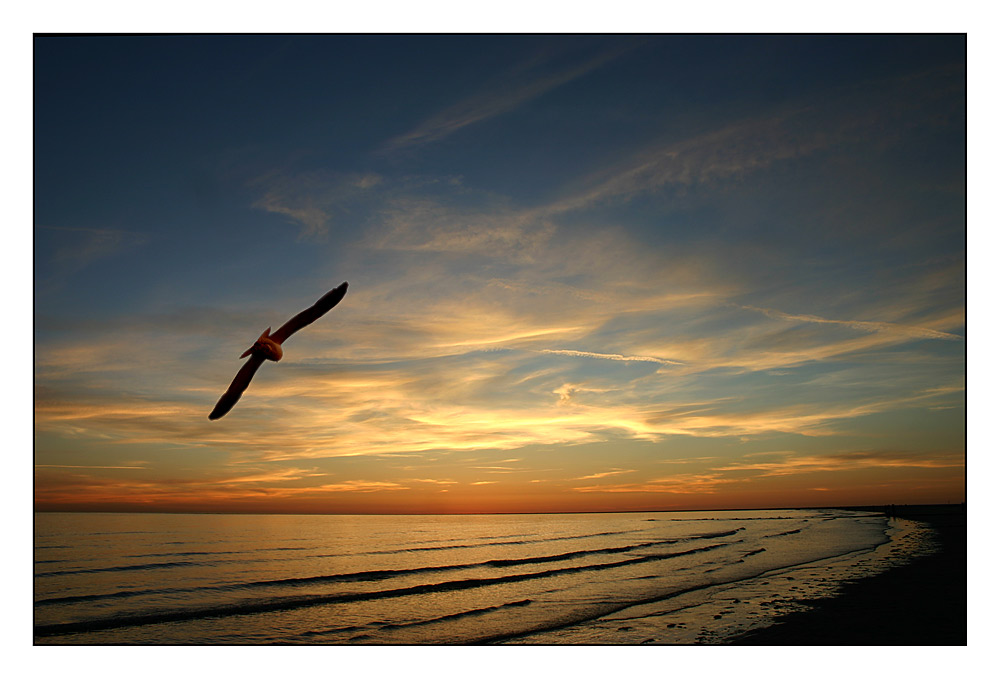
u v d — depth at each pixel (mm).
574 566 30281
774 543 39656
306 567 31859
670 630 15180
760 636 14281
